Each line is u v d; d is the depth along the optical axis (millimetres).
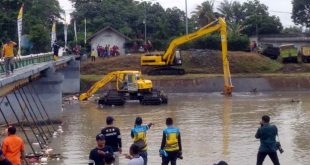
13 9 72875
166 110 54469
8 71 30297
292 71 84312
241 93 74000
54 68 48531
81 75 80688
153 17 114312
